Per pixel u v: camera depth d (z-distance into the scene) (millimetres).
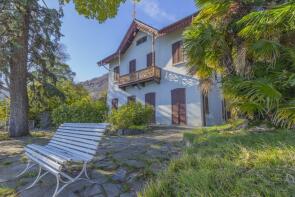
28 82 12109
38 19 10844
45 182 3742
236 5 5949
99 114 12133
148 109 12492
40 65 12227
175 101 15570
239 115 5602
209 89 8008
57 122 12195
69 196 3229
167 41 16594
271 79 4578
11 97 10406
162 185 2314
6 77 10555
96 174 4047
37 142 8352
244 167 2371
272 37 5098
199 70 6902
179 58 15516
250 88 4531
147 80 17047
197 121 14109
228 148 3070
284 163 2295
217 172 2250
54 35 11367
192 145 4102
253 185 1951
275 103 4238
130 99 19344
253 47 4965
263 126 4926
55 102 14805
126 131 10523
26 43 10750
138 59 18953
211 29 5871
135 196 3178
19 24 9570
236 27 5902
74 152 3830
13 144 7859
